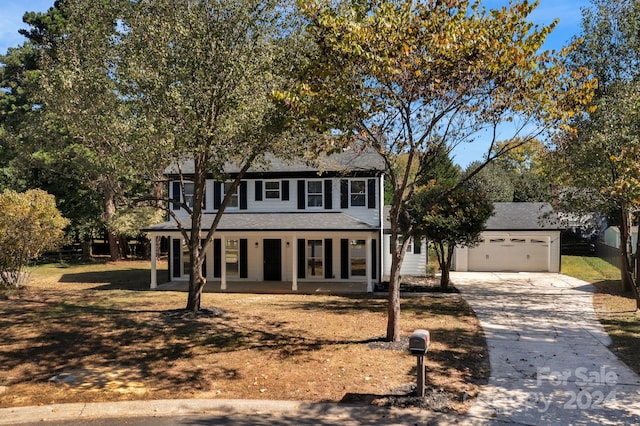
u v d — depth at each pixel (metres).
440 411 7.40
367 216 23.19
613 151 14.28
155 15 12.57
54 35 31.41
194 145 12.18
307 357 10.14
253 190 23.81
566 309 16.53
